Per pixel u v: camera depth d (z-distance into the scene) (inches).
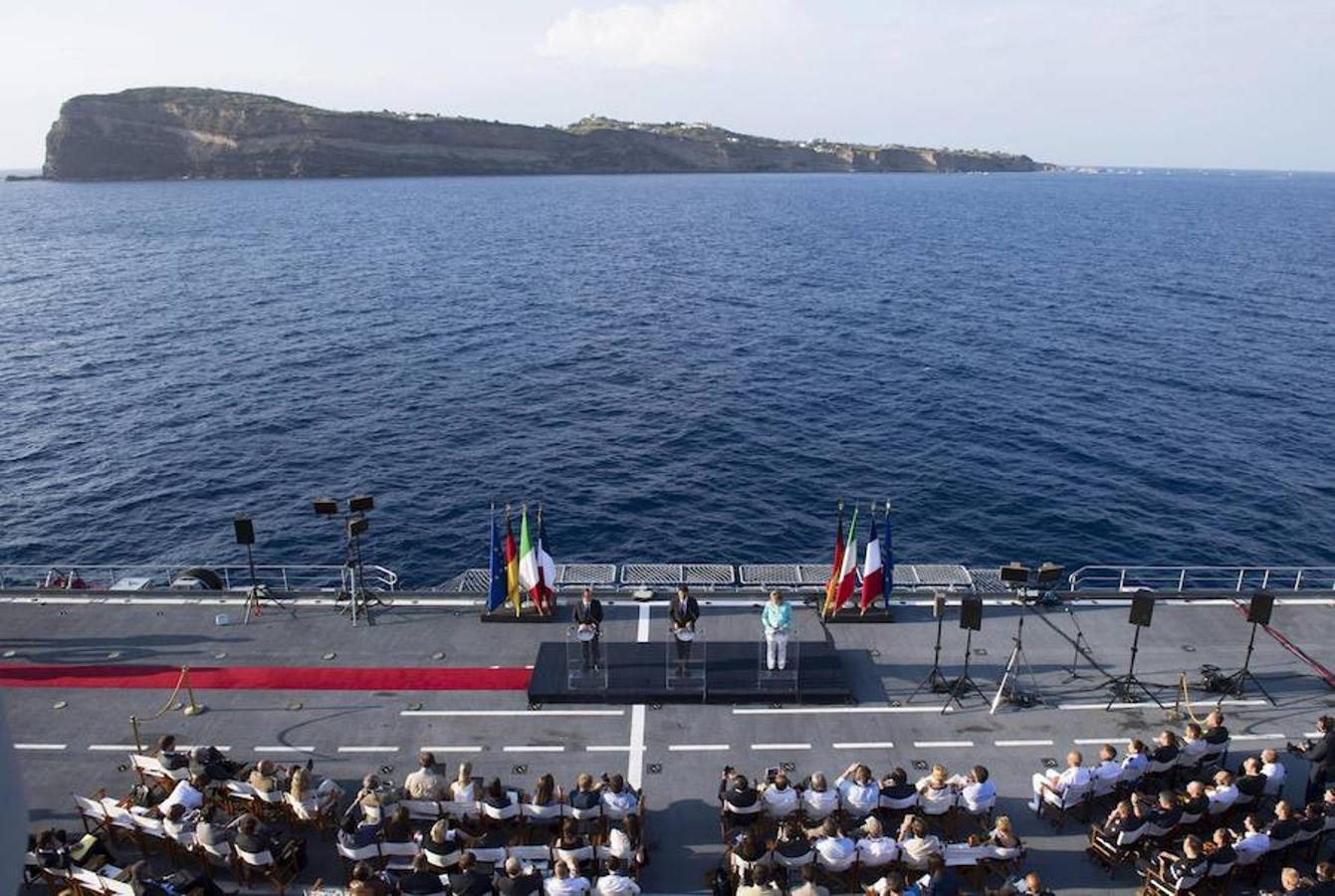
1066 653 1045.2
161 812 732.0
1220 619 1111.0
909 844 703.1
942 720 932.0
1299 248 6097.4
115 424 2373.3
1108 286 4426.7
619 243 6092.5
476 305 3880.4
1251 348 3127.5
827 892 624.7
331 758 875.4
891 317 3681.1
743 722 927.0
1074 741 902.4
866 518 1867.6
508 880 644.1
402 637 1070.4
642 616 1109.7
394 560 1706.4
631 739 901.2
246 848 698.2
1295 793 826.2
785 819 757.9
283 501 1942.7
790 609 967.6
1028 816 805.2
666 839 776.3
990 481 2042.3
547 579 1082.1
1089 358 3006.9
